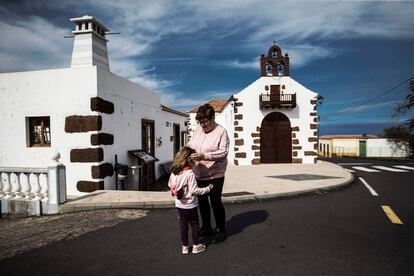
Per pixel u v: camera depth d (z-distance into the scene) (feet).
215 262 10.75
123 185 28.09
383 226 15.06
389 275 9.56
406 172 41.19
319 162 56.29
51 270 10.36
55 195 19.31
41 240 13.55
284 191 23.75
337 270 9.96
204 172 12.48
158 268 10.31
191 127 89.71
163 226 15.40
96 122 24.45
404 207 19.40
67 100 25.08
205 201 13.24
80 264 10.81
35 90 25.99
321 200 21.79
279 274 9.71
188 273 9.86
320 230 14.44
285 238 13.29
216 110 93.56
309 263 10.55
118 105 28.12
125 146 29.48
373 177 35.50
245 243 12.69
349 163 59.36
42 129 26.40
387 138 125.29
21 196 20.59
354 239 13.10
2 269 10.53
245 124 53.83
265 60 54.44
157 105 39.42
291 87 54.08
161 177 40.57
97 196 21.58
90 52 28.78
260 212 18.19
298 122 54.08
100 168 24.59
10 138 26.71
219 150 12.05
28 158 26.16
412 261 10.67
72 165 24.94
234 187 26.16
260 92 53.98
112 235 14.02
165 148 43.19
